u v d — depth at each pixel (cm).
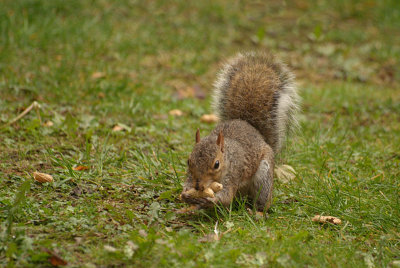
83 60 1714
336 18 2564
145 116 1323
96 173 941
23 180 873
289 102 1028
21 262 607
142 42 2030
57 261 611
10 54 1636
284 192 946
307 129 1317
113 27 2148
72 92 1396
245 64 1090
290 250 668
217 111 1048
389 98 1581
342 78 1872
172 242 664
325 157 1115
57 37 1877
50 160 986
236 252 647
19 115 1190
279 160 1062
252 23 2442
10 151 1018
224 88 1055
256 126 1009
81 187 874
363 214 838
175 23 2331
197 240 700
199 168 776
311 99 1608
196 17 2445
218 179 800
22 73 1490
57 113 1244
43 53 1719
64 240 684
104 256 636
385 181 981
